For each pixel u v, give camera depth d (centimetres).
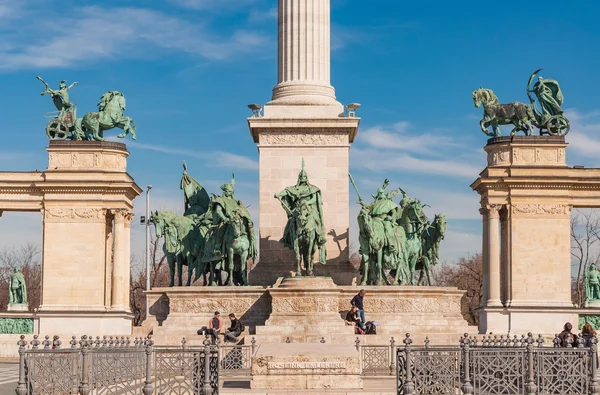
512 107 8025
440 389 3112
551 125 7994
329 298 6181
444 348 3127
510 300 7731
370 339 5878
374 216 6756
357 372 3584
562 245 7762
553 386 3134
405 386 3050
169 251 6919
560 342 3847
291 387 3572
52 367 3142
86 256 7788
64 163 7869
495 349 3138
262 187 6975
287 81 7106
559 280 7744
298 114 7000
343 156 6981
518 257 7756
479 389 3120
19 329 7700
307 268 6369
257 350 3769
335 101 7088
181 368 3112
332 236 6925
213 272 6750
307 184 6469
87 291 7769
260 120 6975
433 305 6481
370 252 6625
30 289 14638
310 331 6003
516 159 7838
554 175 7750
